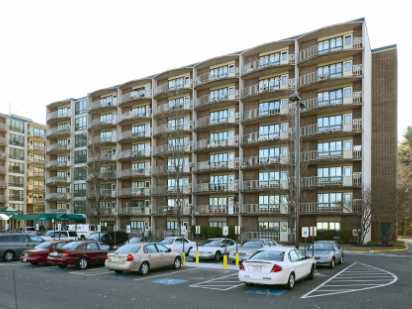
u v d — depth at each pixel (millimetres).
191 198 48969
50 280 16453
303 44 43594
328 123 41438
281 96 44125
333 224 39781
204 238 46094
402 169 64250
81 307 11188
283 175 43094
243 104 46656
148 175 53656
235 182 45656
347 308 11148
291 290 13984
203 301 12078
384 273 18812
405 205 47281
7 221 65250
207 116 49656
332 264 21016
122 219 55969
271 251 14914
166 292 13617
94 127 59531
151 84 55625
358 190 38906
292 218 26172
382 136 42031
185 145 50062
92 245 21047
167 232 49719
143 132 55625
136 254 17875
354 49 38969
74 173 64500
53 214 52906
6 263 23391
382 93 42562
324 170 41156
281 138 42719
